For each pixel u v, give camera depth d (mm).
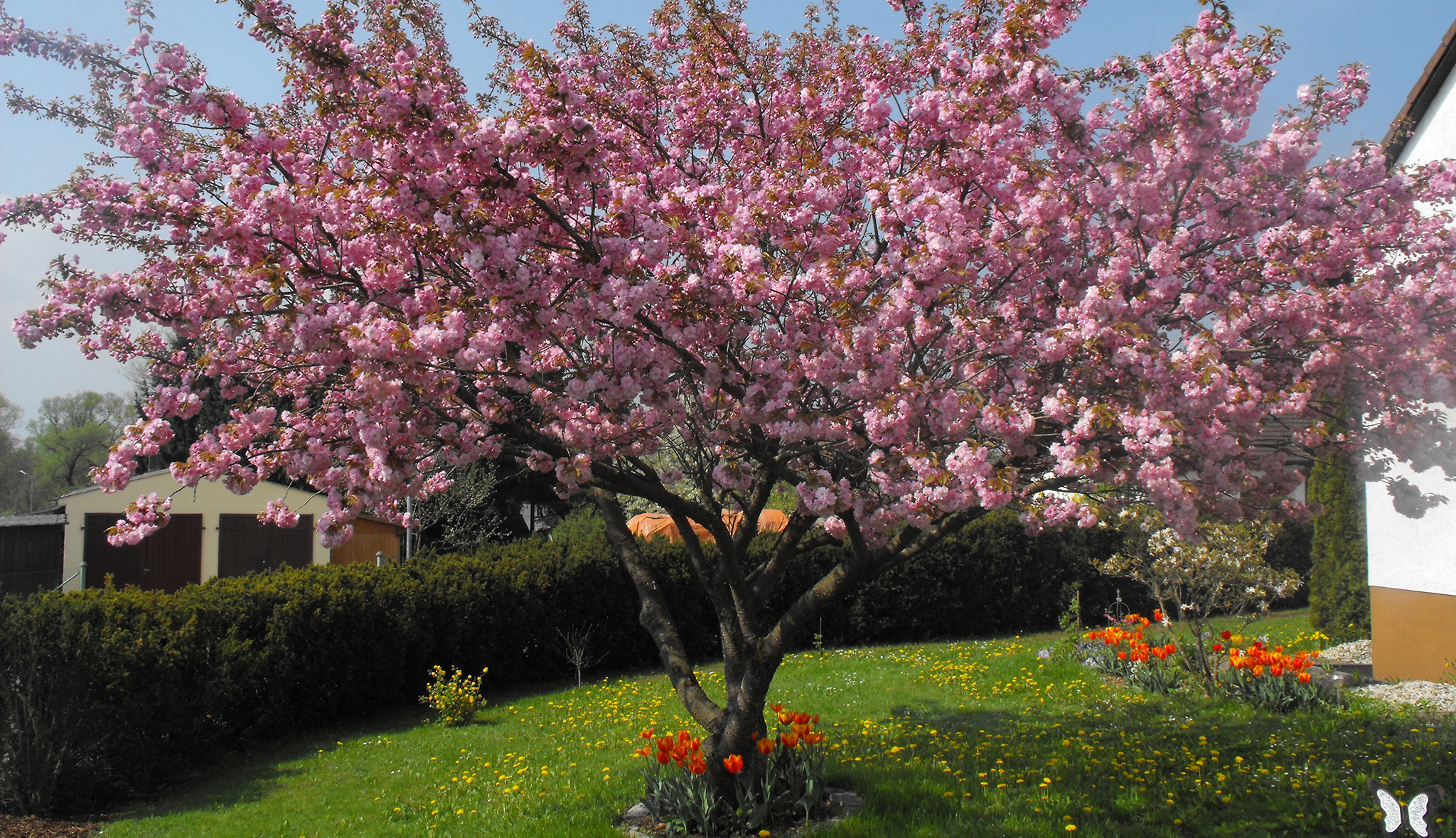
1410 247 4332
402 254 3895
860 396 3891
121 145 3711
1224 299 4074
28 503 44500
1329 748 5547
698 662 12180
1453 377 3846
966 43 5031
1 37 3486
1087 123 4121
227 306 3717
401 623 9508
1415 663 7984
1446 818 4168
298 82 3953
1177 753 5625
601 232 3842
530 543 12422
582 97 3641
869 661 11031
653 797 5039
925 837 4371
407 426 3762
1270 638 10711
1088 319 3637
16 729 6113
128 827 5836
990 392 4262
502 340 3645
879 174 4613
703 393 4660
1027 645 11586
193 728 7070
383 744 7945
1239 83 3652
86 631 6348
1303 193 4164
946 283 3754
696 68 5582
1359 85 4230
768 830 4730
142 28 3619
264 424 3953
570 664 11539
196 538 18531
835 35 5586
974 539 13828
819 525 8258
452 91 3844
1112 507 4430
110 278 3650
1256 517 3992
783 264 4309
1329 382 4004
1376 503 8414
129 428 3740
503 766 6715
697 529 13625
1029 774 5344
